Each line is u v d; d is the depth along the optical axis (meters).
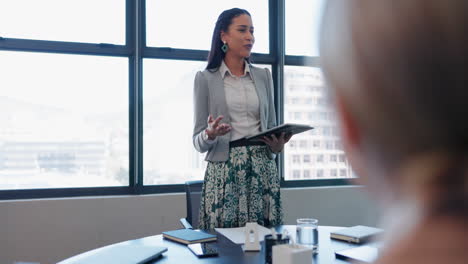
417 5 0.25
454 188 0.25
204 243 1.41
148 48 3.64
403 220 0.26
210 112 1.86
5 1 3.31
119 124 3.60
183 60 3.77
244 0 3.96
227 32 1.87
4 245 3.11
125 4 3.62
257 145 1.76
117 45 3.57
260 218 1.70
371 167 0.28
